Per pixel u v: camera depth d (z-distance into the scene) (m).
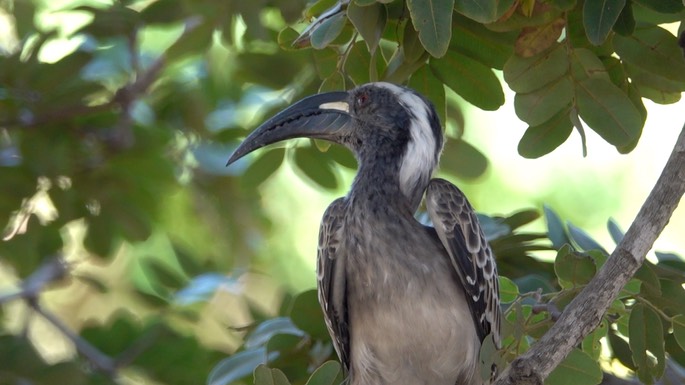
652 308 8.23
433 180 8.95
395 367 8.71
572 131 8.62
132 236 12.97
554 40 8.43
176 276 12.98
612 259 7.39
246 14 11.09
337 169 11.30
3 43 13.11
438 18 7.46
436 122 9.20
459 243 8.66
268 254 15.26
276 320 9.73
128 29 11.39
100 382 12.10
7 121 12.00
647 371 8.27
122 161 13.01
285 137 9.31
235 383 9.41
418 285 8.55
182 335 12.52
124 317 12.74
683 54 8.23
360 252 8.64
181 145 13.27
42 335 15.61
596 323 7.38
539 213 9.91
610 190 15.76
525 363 7.39
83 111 12.03
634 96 8.66
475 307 8.70
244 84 12.50
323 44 7.92
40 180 12.32
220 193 13.41
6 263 12.41
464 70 8.94
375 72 8.62
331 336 9.11
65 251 12.92
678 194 7.28
